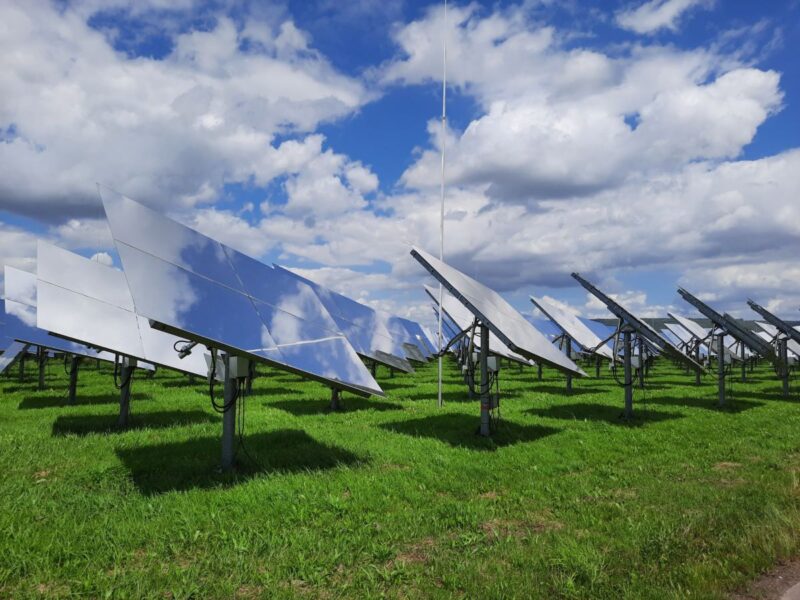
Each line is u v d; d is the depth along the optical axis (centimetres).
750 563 561
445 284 1224
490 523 716
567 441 1227
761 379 3189
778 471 977
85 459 984
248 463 966
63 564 562
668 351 1717
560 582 526
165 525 665
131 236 811
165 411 1580
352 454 1063
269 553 593
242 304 934
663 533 648
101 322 1326
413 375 3219
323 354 1030
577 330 3003
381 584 532
